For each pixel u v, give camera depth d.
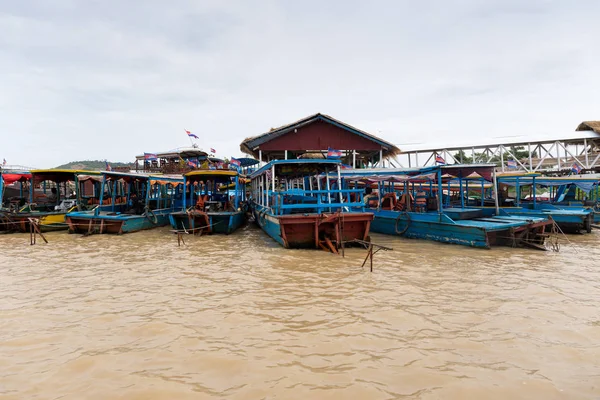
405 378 4.02
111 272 8.90
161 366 4.32
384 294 6.96
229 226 15.59
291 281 7.93
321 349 4.73
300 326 5.48
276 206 12.54
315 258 10.30
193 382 3.97
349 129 21.20
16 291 7.33
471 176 18.17
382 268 9.09
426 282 7.79
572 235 15.23
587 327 5.38
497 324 5.51
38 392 3.80
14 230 16.95
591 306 6.26
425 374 4.11
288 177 16.08
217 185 22.56
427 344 4.86
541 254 10.87
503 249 11.67
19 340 5.05
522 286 7.45
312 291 7.20
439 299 6.66
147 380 4.02
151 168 36.25
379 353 4.62
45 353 4.67
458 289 7.27
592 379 4.00
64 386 3.91
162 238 14.95
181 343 4.93
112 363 4.40
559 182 17.94
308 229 11.62
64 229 18.00
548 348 4.73
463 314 5.92
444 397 3.67
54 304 6.55
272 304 6.46
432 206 15.55
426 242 13.21
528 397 3.67
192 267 9.39
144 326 5.51
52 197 21.94
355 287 7.44
